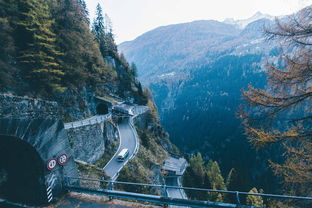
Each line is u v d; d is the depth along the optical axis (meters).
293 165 7.84
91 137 24.06
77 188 8.88
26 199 8.83
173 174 38.72
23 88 20.31
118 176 21.34
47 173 8.30
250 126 7.81
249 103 7.88
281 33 6.92
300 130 7.14
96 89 40.62
